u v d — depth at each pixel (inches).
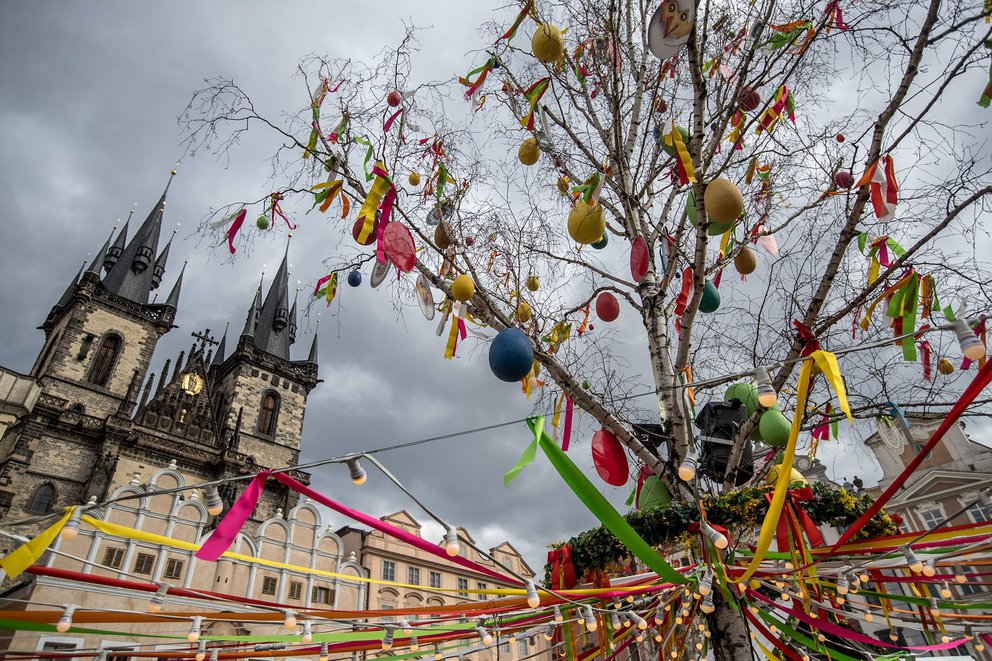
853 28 195.5
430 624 157.6
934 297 207.5
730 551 164.9
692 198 220.7
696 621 188.9
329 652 163.8
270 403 2096.5
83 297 1850.4
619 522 133.0
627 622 187.0
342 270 239.6
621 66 243.0
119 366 1813.5
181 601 158.2
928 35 174.4
